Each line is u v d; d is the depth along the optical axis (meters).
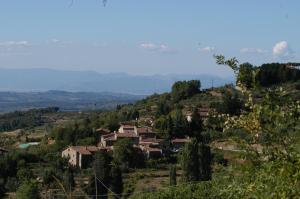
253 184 5.14
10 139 118.44
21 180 48.38
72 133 86.38
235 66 5.46
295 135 5.11
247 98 5.32
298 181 4.97
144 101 129.38
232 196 5.39
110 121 99.06
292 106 5.18
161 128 82.31
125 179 60.47
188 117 85.75
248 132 5.30
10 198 39.66
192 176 43.78
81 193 32.69
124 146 69.06
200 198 24.62
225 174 5.65
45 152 77.31
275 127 5.15
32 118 175.12
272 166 5.08
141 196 27.88
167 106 101.94
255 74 5.36
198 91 112.88
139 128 84.12
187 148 44.09
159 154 72.50
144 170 67.06
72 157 71.75
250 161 5.26
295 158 5.02
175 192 25.98
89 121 105.69
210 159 44.09
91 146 76.06
